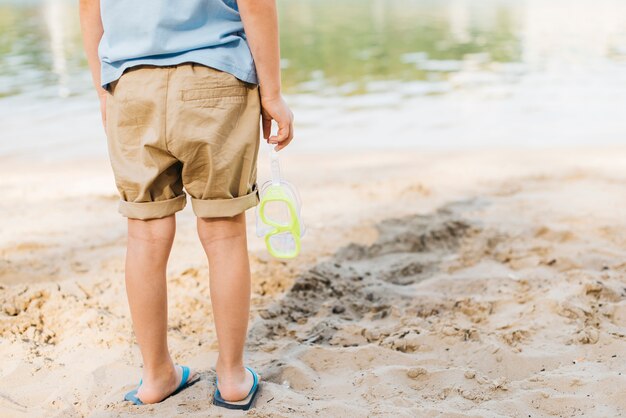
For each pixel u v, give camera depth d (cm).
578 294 296
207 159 209
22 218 440
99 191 511
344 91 959
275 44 209
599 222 407
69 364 261
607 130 723
